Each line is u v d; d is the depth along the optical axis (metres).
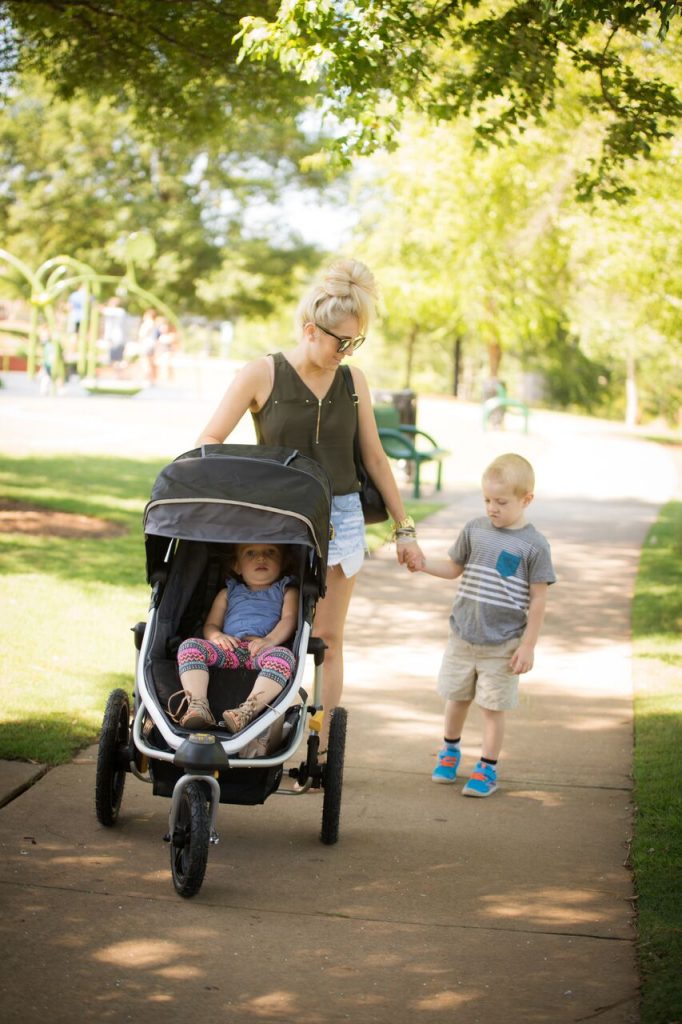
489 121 8.33
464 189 20.34
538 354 50.00
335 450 5.17
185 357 43.31
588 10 6.41
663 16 6.02
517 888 4.46
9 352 35.34
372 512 5.50
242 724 4.30
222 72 11.27
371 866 4.62
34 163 46.88
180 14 10.23
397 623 8.87
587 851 4.86
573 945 3.98
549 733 6.48
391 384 67.19
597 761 6.04
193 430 21.02
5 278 48.38
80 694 6.46
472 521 5.62
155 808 5.16
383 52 7.55
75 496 12.91
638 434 30.75
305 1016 3.44
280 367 5.05
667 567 11.20
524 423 28.72
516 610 5.45
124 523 11.60
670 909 4.20
